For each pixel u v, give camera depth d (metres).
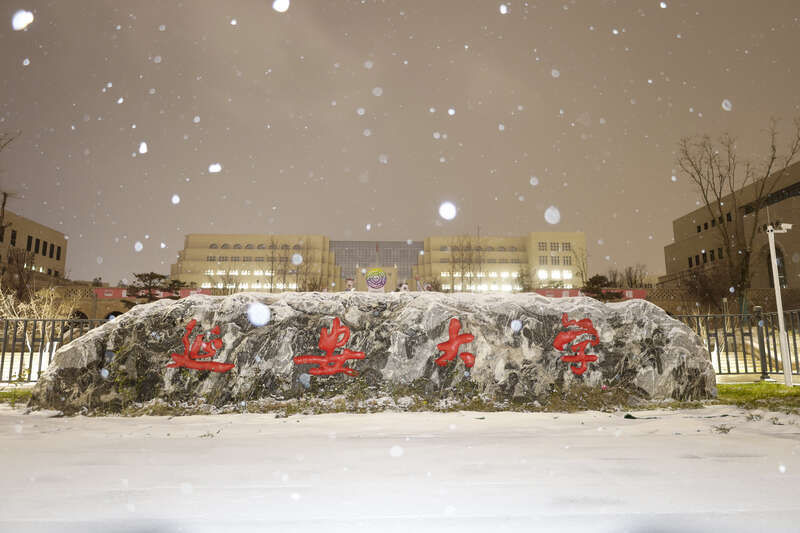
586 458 4.35
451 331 8.84
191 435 5.78
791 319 13.73
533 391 8.41
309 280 79.75
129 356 8.52
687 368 8.86
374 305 9.66
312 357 8.70
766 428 5.96
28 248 58.88
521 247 94.50
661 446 4.89
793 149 34.09
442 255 92.50
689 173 37.44
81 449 4.90
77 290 43.56
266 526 2.73
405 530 2.66
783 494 3.27
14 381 11.61
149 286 42.22
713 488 3.41
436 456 4.47
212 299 9.52
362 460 4.31
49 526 2.73
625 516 2.86
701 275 43.28
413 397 8.32
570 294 38.75
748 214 49.00
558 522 2.77
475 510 2.97
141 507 3.05
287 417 7.32
